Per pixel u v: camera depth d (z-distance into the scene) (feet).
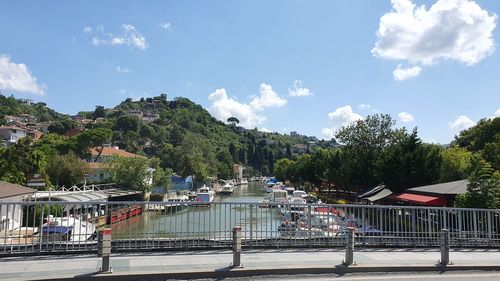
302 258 40.09
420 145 146.30
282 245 45.65
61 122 525.34
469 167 108.27
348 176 196.54
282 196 259.19
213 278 33.88
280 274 35.29
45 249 40.75
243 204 45.83
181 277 33.58
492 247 49.21
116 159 226.38
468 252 46.24
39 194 128.36
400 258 41.37
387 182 144.97
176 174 385.70
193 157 381.81
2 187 102.78
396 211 48.70
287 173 437.17
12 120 569.64
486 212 51.11
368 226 48.11
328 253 43.27
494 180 82.33
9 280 30.66
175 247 43.29
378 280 33.60
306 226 46.47
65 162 196.54
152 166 264.93
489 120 225.56
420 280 33.78
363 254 43.29
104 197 149.69
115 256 40.29
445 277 35.06
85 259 38.52
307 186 367.25
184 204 43.86
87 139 282.36
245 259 39.34
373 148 202.90
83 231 52.70
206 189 319.27
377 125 204.85
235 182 605.31
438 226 50.72
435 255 43.65
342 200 227.40
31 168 160.97
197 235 44.73
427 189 115.03
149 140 507.71
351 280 33.47
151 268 35.04
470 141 240.12
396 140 199.72
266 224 45.98
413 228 48.52
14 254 39.58
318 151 322.75
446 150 170.60
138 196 217.56
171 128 569.64
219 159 588.09
